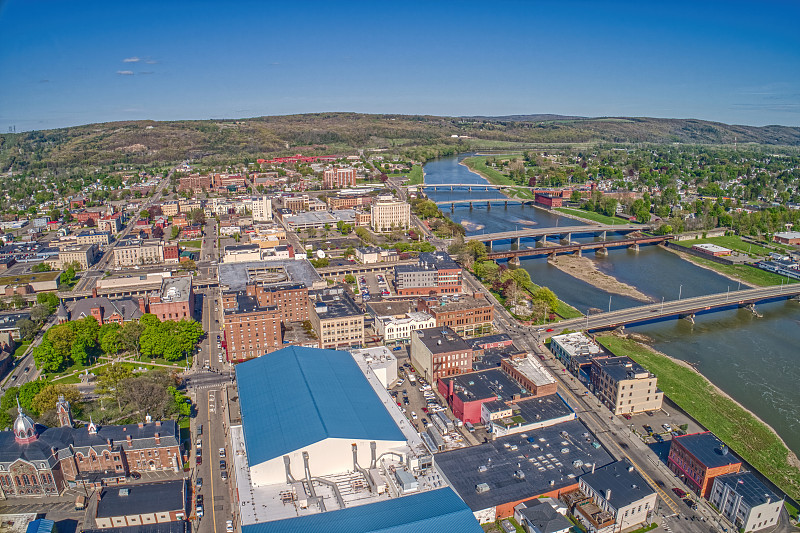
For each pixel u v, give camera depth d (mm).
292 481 193000
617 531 192125
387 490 191625
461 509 180125
